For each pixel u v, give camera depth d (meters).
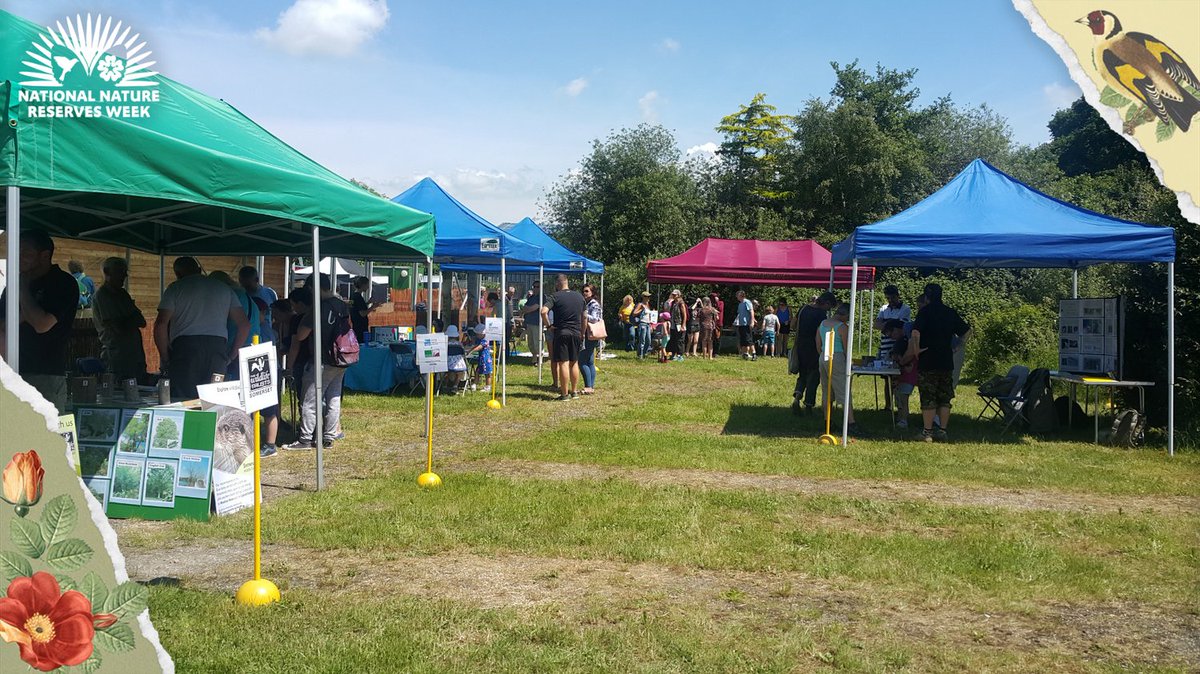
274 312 10.34
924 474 8.29
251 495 6.59
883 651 4.11
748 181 49.47
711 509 6.82
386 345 14.60
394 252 10.45
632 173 36.59
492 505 6.73
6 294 4.36
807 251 25.94
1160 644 4.30
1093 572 5.36
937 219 10.11
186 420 6.24
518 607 4.60
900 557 5.58
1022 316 18.77
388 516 6.33
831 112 44.47
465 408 12.66
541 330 16.11
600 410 12.84
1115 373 10.77
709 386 16.78
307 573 5.10
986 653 4.13
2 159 4.43
